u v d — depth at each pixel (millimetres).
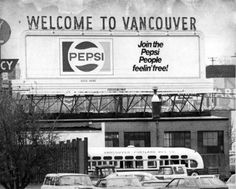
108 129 75438
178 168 52438
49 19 76375
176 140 76750
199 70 78250
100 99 76688
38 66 75812
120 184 33438
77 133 66125
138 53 77438
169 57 78000
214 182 33719
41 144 41656
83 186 32594
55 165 43750
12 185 41375
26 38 75875
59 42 76562
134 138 76000
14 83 74812
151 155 59156
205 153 77062
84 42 76938
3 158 41031
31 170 41406
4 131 41156
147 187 33469
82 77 76500
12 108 44219
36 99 75438
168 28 78125
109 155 58281
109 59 77062
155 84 77438
